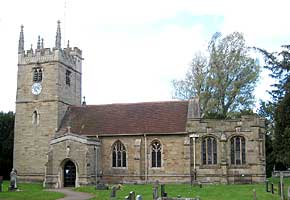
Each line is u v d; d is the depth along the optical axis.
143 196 37.06
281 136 45.66
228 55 62.69
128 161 54.56
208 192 40.28
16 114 60.34
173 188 44.59
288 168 67.25
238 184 50.06
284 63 52.12
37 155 58.28
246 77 61.78
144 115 57.28
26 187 50.81
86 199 35.69
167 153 53.53
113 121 57.59
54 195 39.16
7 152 69.88
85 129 57.22
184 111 56.22
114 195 35.06
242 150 52.16
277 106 48.81
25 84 60.59
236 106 62.34
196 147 52.78
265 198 35.12
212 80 62.53
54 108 58.56
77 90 64.94
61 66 60.19
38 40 61.28
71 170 52.69
